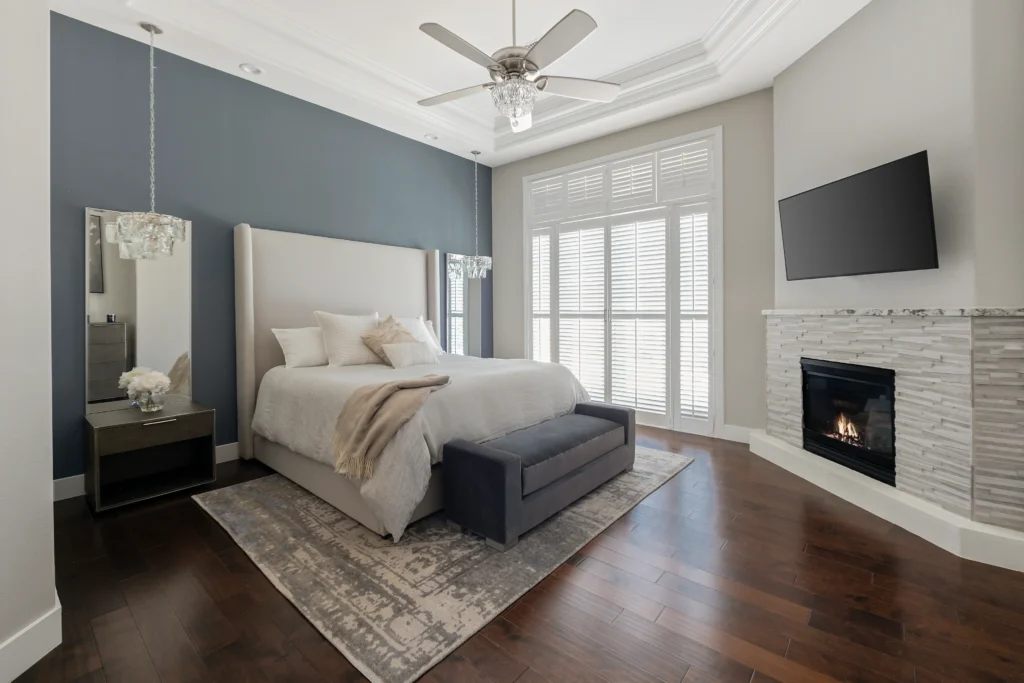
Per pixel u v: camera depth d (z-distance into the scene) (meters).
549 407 3.20
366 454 2.22
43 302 1.50
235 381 3.55
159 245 2.79
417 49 3.55
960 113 2.24
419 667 1.43
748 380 3.88
